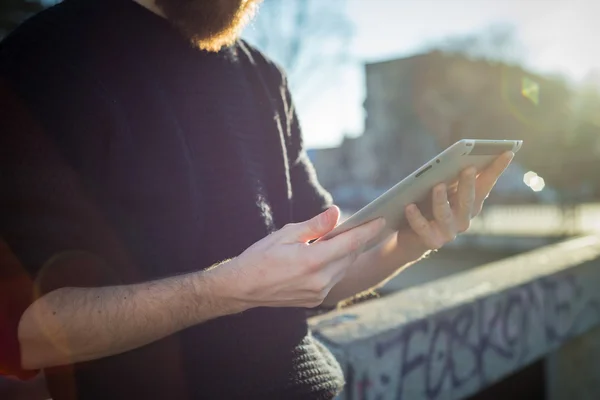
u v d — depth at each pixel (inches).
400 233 50.8
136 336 33.8
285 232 35.1
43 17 37.0
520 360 113.0
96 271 33.8
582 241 180.7
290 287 34.1
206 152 41.4
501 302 107.3
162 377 37.9
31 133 32.7
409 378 84.0
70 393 37.4
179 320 34.6
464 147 38.8
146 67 39.4
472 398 126.8
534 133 1231.5
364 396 75.9
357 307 96.3
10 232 31.1
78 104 34.6
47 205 31.9
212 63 44.1
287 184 49.3
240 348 40.3
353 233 35.4
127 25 39.6
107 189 36.0
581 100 1289.4
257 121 47.1
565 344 138.6
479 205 48.0
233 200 41.9
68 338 31.7
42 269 31.3
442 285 114.0
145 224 37.4
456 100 1258.0
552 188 866.1
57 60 34.9
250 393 39.3
